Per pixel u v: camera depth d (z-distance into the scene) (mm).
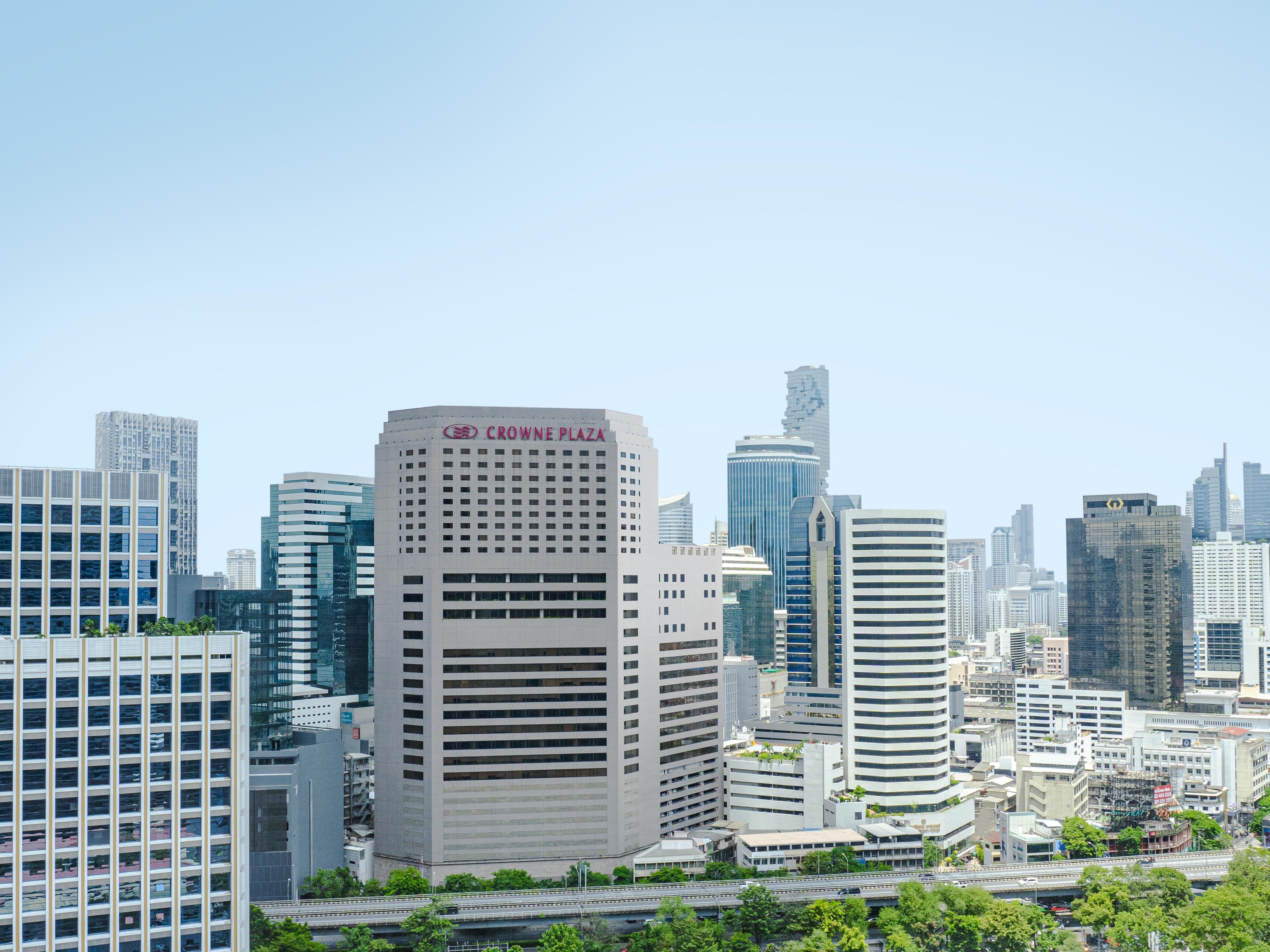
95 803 167500
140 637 170875
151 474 198125
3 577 186625
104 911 166875
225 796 174875
